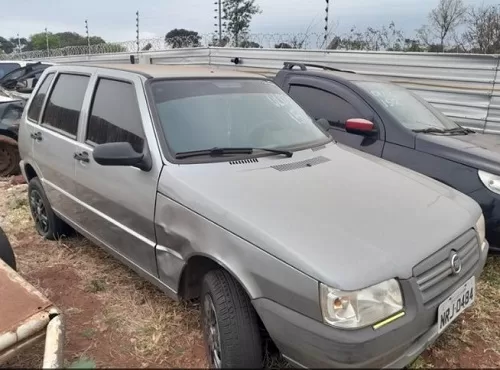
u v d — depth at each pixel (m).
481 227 2.95
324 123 4.33
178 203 2.75
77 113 3.93
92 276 4.02
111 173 3.33
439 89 8.34
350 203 2.64
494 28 11.45
